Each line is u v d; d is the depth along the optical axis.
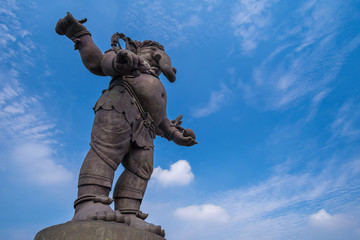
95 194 3.35
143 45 4.98
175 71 4.80
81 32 4.00
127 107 3.87
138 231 2.85
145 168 3.97
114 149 3.62
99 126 3.73
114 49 4.23
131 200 3.80
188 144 4.91
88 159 3.55
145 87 4.11
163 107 4.35
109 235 2.71
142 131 4.03
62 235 2.71
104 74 4.07
